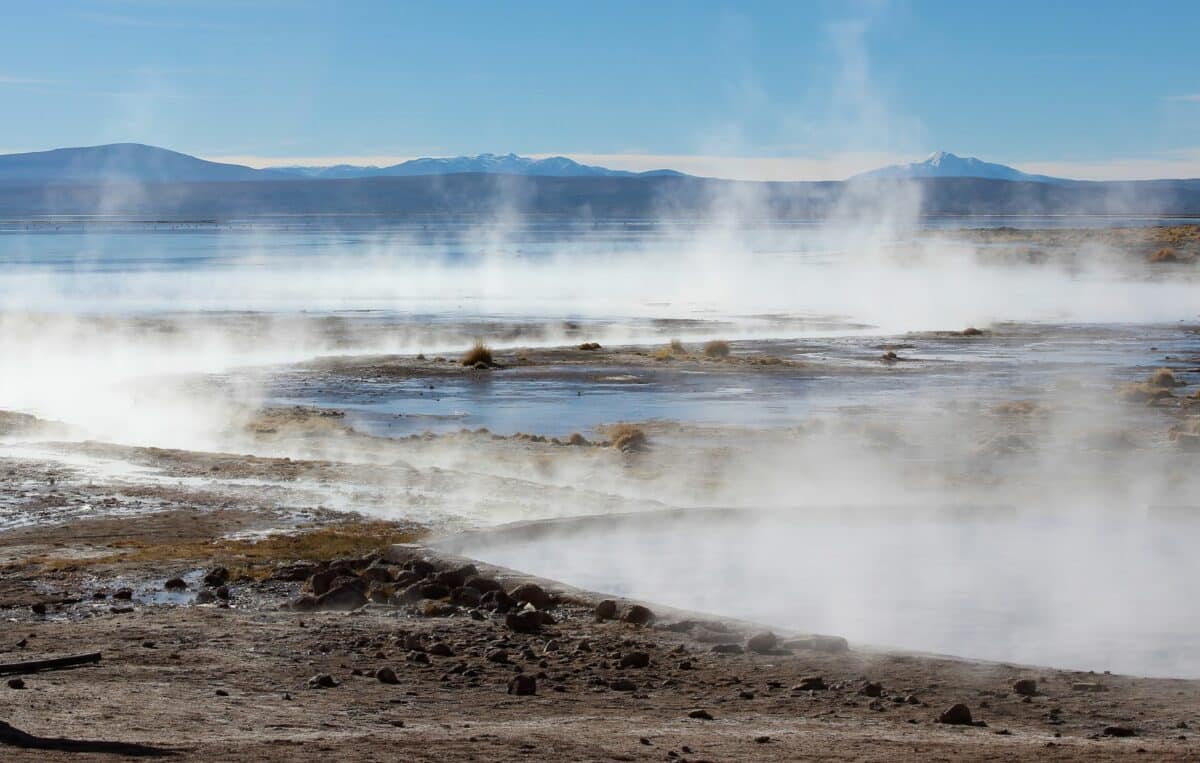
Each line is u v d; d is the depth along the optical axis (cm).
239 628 1305
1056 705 995
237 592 1555
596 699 1027
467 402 4131
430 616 1385
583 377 4741
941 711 983
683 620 1310
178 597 1541
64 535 1952
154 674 1093
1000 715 967
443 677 1107
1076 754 802
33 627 1323
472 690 1060
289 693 1023
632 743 832
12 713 889
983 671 1103
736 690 1059
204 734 841
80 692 993
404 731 870
